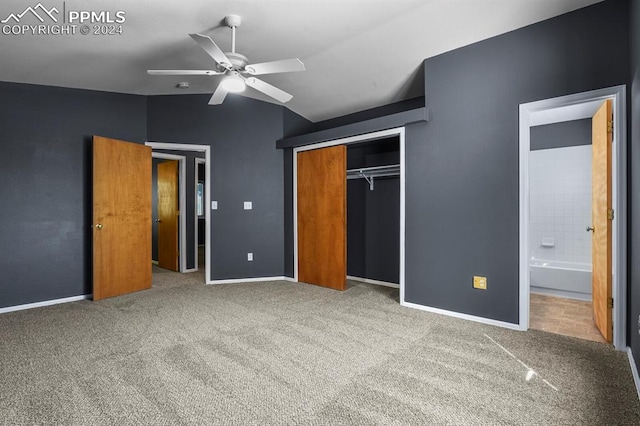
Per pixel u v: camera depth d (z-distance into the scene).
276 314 3.17
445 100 3.13
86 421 1.56
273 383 1.91
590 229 2.98
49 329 2.77
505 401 1.73
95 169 3.66
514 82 2.76
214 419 1.58
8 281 3.33
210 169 4.50
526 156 2.70
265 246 4.73
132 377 1.97
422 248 3.29
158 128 4.29
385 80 3.79
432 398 1.76
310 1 2.34
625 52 2.31
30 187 3.47
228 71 2.57
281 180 4.81
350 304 3.50
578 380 1.93
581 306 3.43
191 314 3.17
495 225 2.85
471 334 2.65
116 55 3.02
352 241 4.81
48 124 3.59
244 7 2.37
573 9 2.48
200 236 10.34
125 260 3.94
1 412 1.63
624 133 2.30
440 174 3.16
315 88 4.04
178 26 2.59
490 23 2.66
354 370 2.07
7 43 2.67
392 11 2.48
